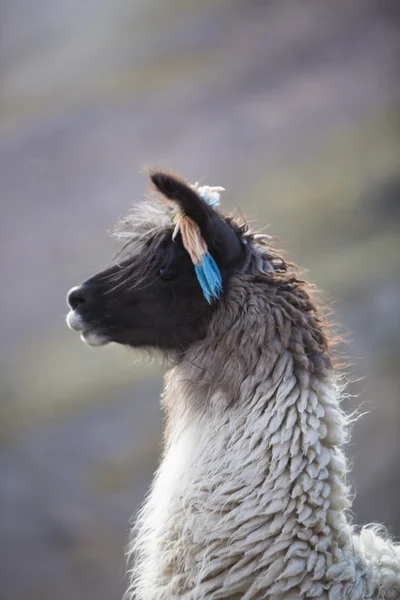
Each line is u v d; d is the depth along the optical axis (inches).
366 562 650.2
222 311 676.7
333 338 706.8
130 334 698.8
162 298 687.1
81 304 700.7
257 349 661.3
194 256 650.8
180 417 693.3
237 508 630.5
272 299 674.2
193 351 690.2
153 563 664.4
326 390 660.1
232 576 618.8
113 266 708.0
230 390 663.1
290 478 630.5
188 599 629.6
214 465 651.5
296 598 608.7
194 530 637.9
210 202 722.8
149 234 699.4
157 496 687.7
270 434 641.0
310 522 622.2
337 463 644.7
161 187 653.9
